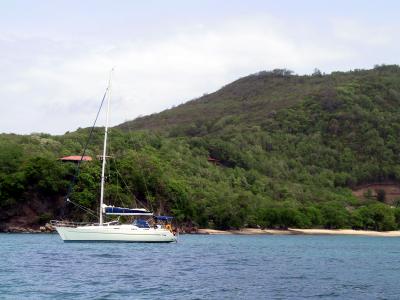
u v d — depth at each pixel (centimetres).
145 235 9712
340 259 8919
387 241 17150
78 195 14688
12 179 14688
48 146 18638
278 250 10800
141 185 16262
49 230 14462
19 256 7319
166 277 5606
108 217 12275
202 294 4628
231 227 18900
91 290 4644
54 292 4509
